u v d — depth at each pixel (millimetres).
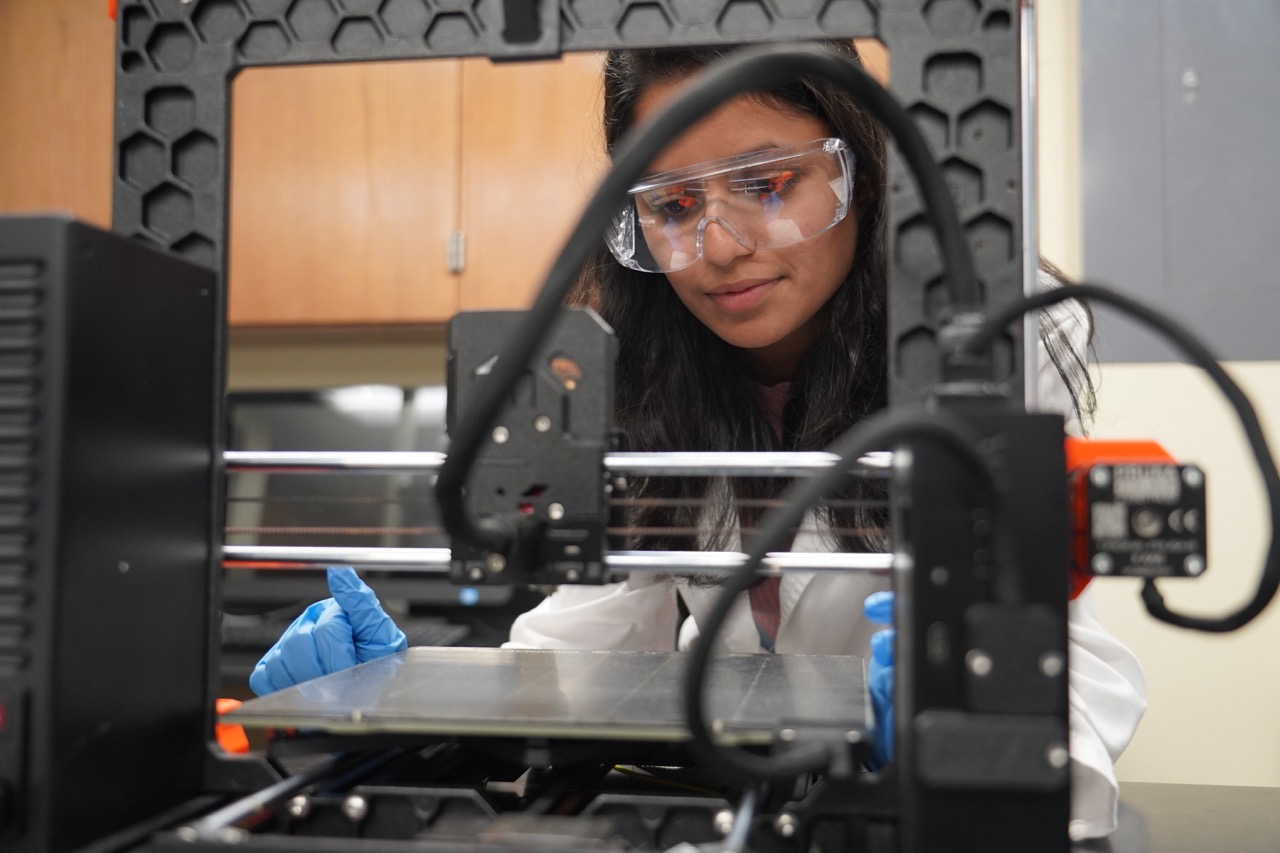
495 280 2623
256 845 496
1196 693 2156
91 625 582
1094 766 824
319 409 2758
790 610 1276
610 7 693
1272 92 2154
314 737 698
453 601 2539
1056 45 2281
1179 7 2180
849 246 1157
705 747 481
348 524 2600
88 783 577
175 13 732
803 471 665
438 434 2719
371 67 2662
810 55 498
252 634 2311
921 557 507
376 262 2662
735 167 992
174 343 671
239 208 2699
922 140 535
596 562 658
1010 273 649
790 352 1324
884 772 595
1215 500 2145
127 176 738
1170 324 515
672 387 1327
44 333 562
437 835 587
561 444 660
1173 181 2184
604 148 1302
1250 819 952
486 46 704
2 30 2701
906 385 657
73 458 567
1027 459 510
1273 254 2152
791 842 595
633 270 1324
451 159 2637
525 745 690
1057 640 495
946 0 663
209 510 713
